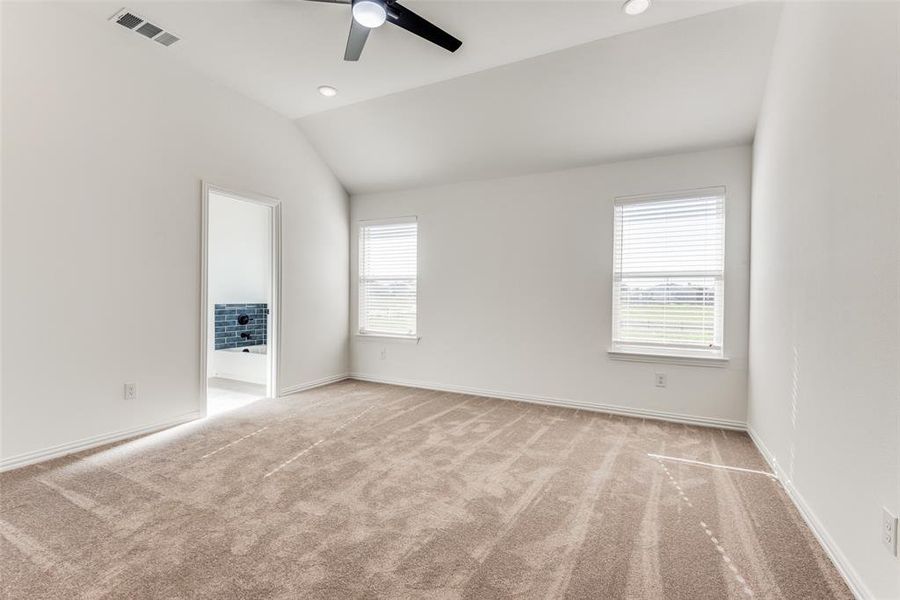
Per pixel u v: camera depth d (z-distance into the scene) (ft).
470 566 5.26
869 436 4.60
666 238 11.82
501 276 14.03
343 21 8.86
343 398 13.78
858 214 4.94
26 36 8.02
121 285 9.58
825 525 5.70
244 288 19.43
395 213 15.97
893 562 4.10
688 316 11.59
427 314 15.38
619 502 6.95
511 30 8.96
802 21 6.99
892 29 4.25
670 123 10.79
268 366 13.88
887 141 4.33
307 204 14.73
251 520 6.28
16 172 7.93
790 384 7.30
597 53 9.62
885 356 4.32
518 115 11.70
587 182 12.73
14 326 7.97
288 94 12.15
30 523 6.13
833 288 5.59
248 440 9.74
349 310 16.93
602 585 4.91
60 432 8.63
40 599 4.58
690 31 8.77
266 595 4.70
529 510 6.67
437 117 12.48
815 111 6.31
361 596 4.70
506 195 13.94
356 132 13.85
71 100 8.68
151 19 8.88
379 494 7.16
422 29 7.88
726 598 4.72
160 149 10.28
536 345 13.48
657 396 11.81
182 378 10.87
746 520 6.40
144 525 6.10
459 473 8.04
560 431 10.62
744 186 10.84
